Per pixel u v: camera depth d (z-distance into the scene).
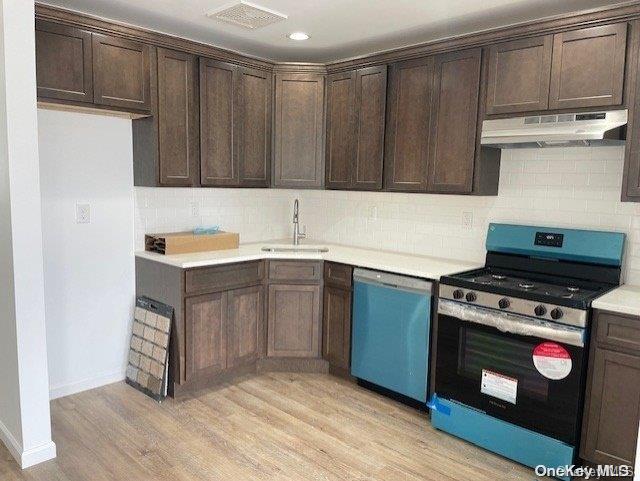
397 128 3.44
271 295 3.65
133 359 3.48
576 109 2.65
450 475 2.48
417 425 2.98
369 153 3.61
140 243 3.56
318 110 3.88
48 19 2.70
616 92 2.50
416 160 3.35
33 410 2.46
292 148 3.93
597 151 2.88
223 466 2.51
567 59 2.65
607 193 2.86
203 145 3.50
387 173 3.53
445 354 2.87
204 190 3.93
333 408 3.17
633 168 2.49
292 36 3.41
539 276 3.01
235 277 3.45
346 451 2.68
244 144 3.76
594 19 2.54
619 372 2.31
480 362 2.71
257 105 3.81
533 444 2.52
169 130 3.30
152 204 3.61
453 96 3.13
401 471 2.51
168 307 3.26
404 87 3.38
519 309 2.53
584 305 2.33
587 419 2.41
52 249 3.13
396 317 3.17
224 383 3.50
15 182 2.33
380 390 3.40
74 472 2.42
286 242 4.34
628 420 2.30
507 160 3.23
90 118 3.22
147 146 3.31
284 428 2.90
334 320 3.58
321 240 4.42
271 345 3.69
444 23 3.11
